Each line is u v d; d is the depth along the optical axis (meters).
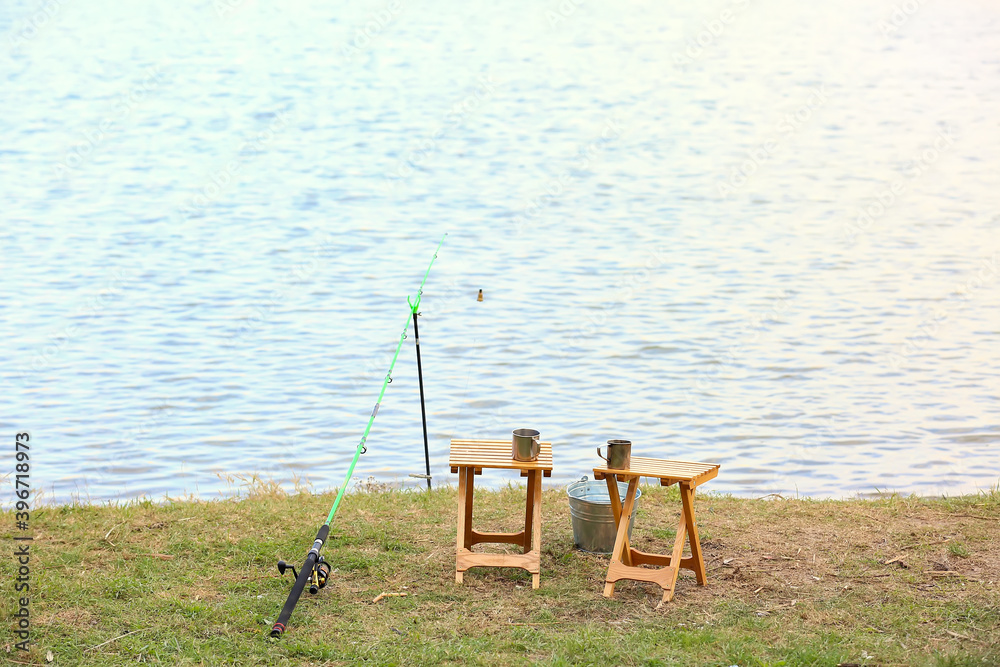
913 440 12.71
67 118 40.62
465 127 39.66
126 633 5.79
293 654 5.65
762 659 5.57
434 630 5.96
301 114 41.97
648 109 44.03
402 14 75.62
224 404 14.13
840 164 33.38
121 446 12.59
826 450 12.42
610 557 7.12
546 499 8.31
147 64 54.25
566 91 48.16
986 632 5.91
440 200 28.17
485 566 6.72
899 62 56.62
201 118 41.16
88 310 18.45
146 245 23.25
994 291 19.62
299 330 17.50
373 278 20.77
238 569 6.71
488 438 12.96
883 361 15.87
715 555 7.11
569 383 15.04
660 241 23.97
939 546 7.17
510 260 22.27
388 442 12.77
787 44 63.88
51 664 5.46
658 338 17.05
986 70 53.56
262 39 63.75
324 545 7.13
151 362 15.84
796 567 6.88
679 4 82.19
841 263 21.94
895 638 5.84
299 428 13.25
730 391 14.65
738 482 11.45
